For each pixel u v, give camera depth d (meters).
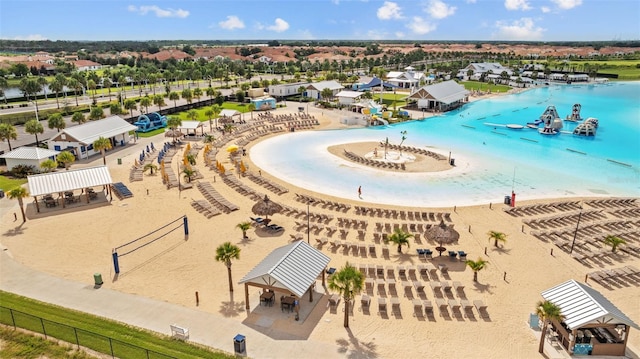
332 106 110.00
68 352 22.14
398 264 32.91
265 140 76.19
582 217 42.19
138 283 29.48
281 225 39.94
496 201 46.59
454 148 70.69
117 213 42.38
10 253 33.78
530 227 39.97
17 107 108.19
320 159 63.66
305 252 28.34
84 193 47.78
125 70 182.62
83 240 36.28
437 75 186.62
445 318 26.12
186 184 51.00
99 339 23.17
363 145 72.38
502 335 24.59
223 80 178.38
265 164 60.88
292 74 194.38
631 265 33.12
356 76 165.62
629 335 24.78
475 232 38.78
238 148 67.62
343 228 39.16
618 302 28.33
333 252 34.75
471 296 28.56
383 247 35.66
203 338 23.61
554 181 53.81
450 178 54.72
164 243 35.81
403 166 58.91
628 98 133.12
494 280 30.67
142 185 50.97
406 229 39.03
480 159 63.91
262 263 27.83
